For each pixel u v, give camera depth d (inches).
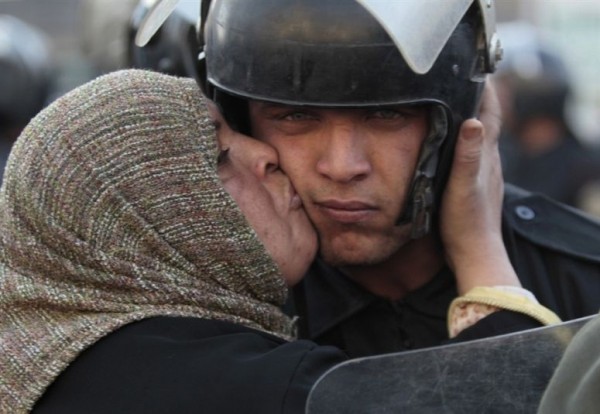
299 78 150.6
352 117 152.6
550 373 130.2
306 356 137.9
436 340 171.9
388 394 131.5
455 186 161.6
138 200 142.9
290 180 157.3
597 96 579.5
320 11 149.6
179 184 143.9
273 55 151.5
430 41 146.7
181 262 144.3
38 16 589.0
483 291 157.5
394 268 170.1
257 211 154.9
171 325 141.2
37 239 143.3
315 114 153.4
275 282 149.9
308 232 158.7
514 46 410.3
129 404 137.3
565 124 398.0
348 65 148.9
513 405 130.4
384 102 150.3
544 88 395.2
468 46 156.8
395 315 172.9
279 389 134.8
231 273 146.6
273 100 152.4
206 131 147.3
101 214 142.2
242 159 155.9
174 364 138.3
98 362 139.9
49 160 143.2
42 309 143.5
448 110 154.6
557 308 169.5
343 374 131.9
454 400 131.0
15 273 144.3
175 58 193.6
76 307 142.1
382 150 154.8
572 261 171.5
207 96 169.0
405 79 150.3
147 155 143.5
